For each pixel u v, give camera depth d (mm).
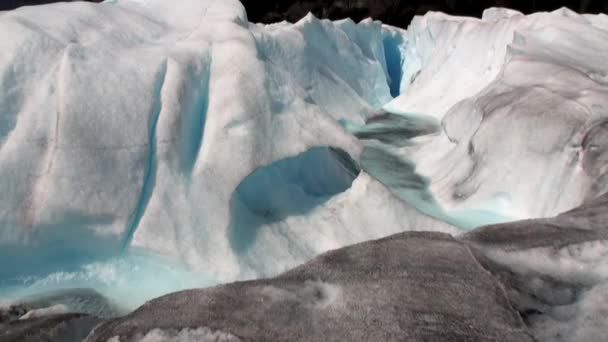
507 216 4418
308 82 7746
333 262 2002
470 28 10016
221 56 4395
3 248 2969
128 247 3211
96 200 3125
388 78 13367
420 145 7027
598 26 8211
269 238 3574
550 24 7309
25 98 3303
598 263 1993
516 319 1584
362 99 9516
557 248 2082
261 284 1812
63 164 3100
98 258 3229
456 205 4762
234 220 3459
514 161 4527
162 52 4145
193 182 3490
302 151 4078
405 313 1569
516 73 5691
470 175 4938
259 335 1468
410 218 3799
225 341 1445
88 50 3678
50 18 3975
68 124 3186
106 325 1647
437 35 11844
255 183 3805
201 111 4047
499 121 4801
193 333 1488
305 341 1441
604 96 4379
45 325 2010
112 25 4367
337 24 10883
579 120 4180
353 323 1526
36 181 3084
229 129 3801
